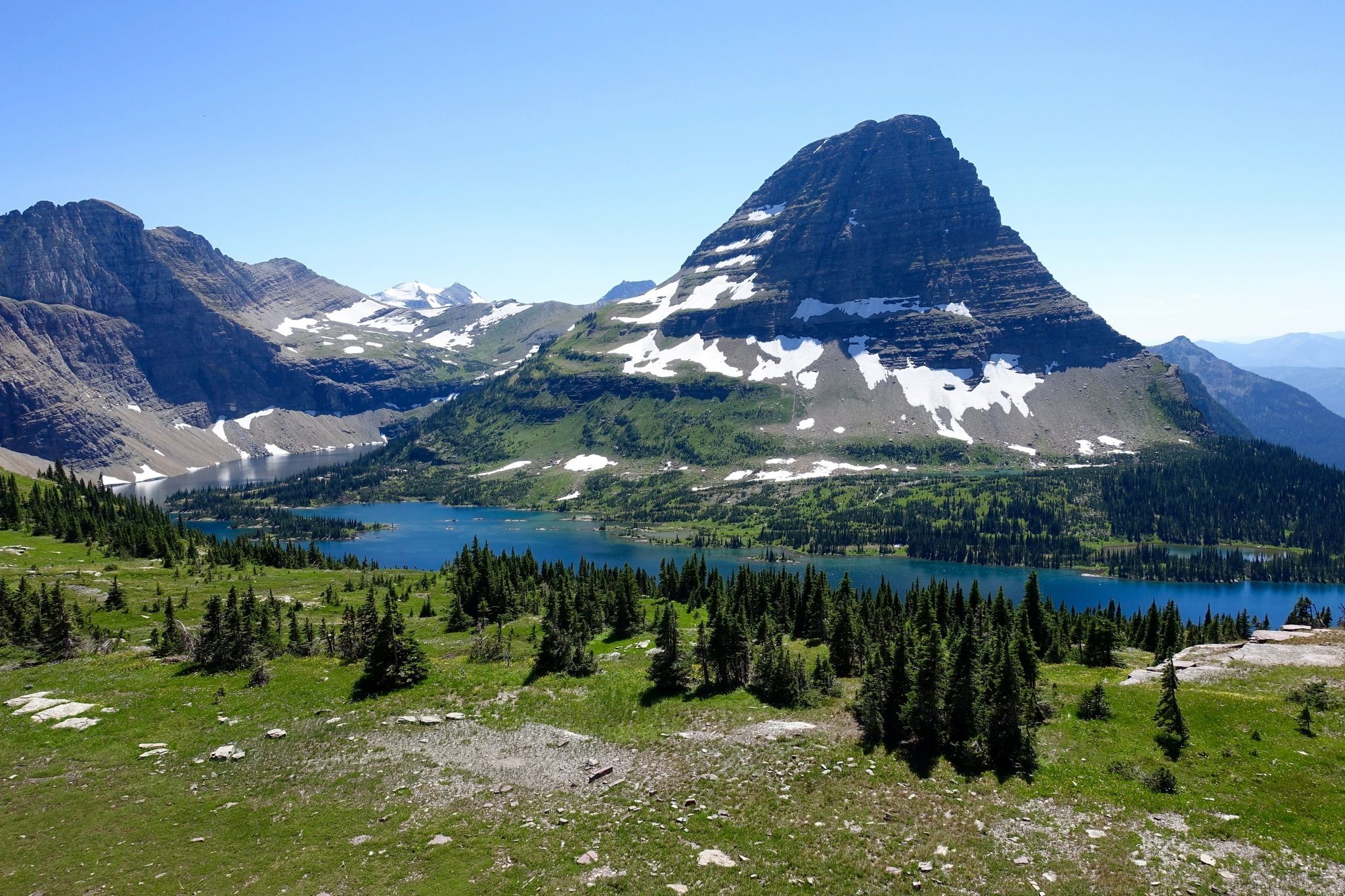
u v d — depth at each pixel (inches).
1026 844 1626.5
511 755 2140.7
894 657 2287.2
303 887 1505.9
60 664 2883.9
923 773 1962.4
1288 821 1625.2
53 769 1983.3
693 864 1577.3
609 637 4065.0
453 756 2130.9
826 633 4067.4
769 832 1704.0
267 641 3122.5
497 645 3284.9
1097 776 1883.6
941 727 2092.8
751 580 5187.0
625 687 2731.3
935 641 2150.6
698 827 1731.1
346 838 1696.6
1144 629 4699.8
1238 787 1771.7
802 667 2655.0
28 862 1573.6
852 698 2640.3
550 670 2940.5
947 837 1664.6
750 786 1921.8
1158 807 1728.6
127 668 2819.9
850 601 4596.5
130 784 1920.5
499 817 1793.8
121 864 1574.8
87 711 2343.8
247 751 2123.5
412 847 1658.5
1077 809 1747.0
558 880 1521.9
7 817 1750.7
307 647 3179.1
